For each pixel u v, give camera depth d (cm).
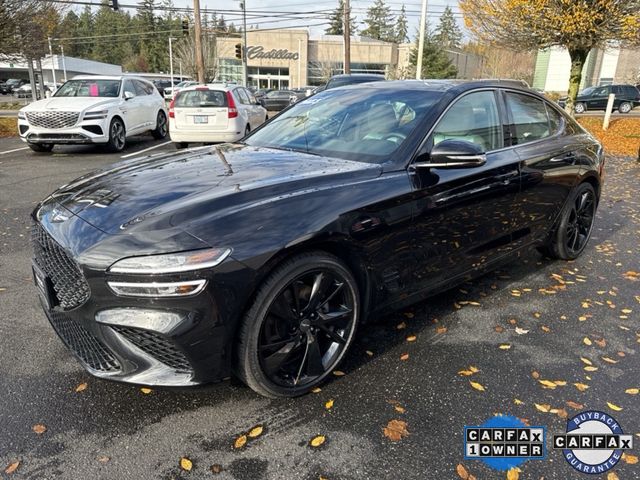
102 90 1201
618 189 845
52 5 1620
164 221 226
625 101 2717
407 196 288
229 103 1107
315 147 335
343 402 259
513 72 4059
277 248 230
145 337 219
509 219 370
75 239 229
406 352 308
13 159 1037
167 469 213
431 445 230
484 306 376
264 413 250
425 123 316
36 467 212
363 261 272
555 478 214
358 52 5934
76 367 285
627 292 409
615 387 278
